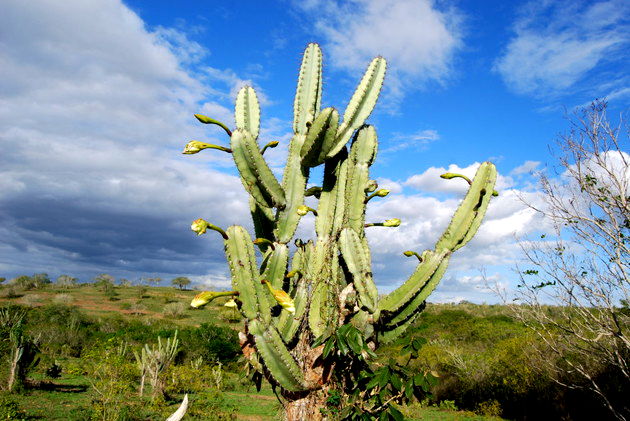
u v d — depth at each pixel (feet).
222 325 106.22
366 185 11.86
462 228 11.14
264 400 43.29
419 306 11.48
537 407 35.12
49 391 37.45
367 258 11.80
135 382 43.21
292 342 10.91
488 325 57.62
